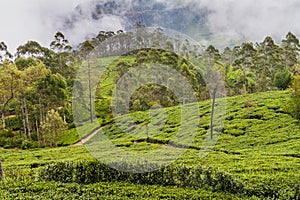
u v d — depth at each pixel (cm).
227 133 3009
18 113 4619
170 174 1134
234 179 1130
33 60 4691
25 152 3133
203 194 1028
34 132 4472
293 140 2580
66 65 5628
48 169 1259
